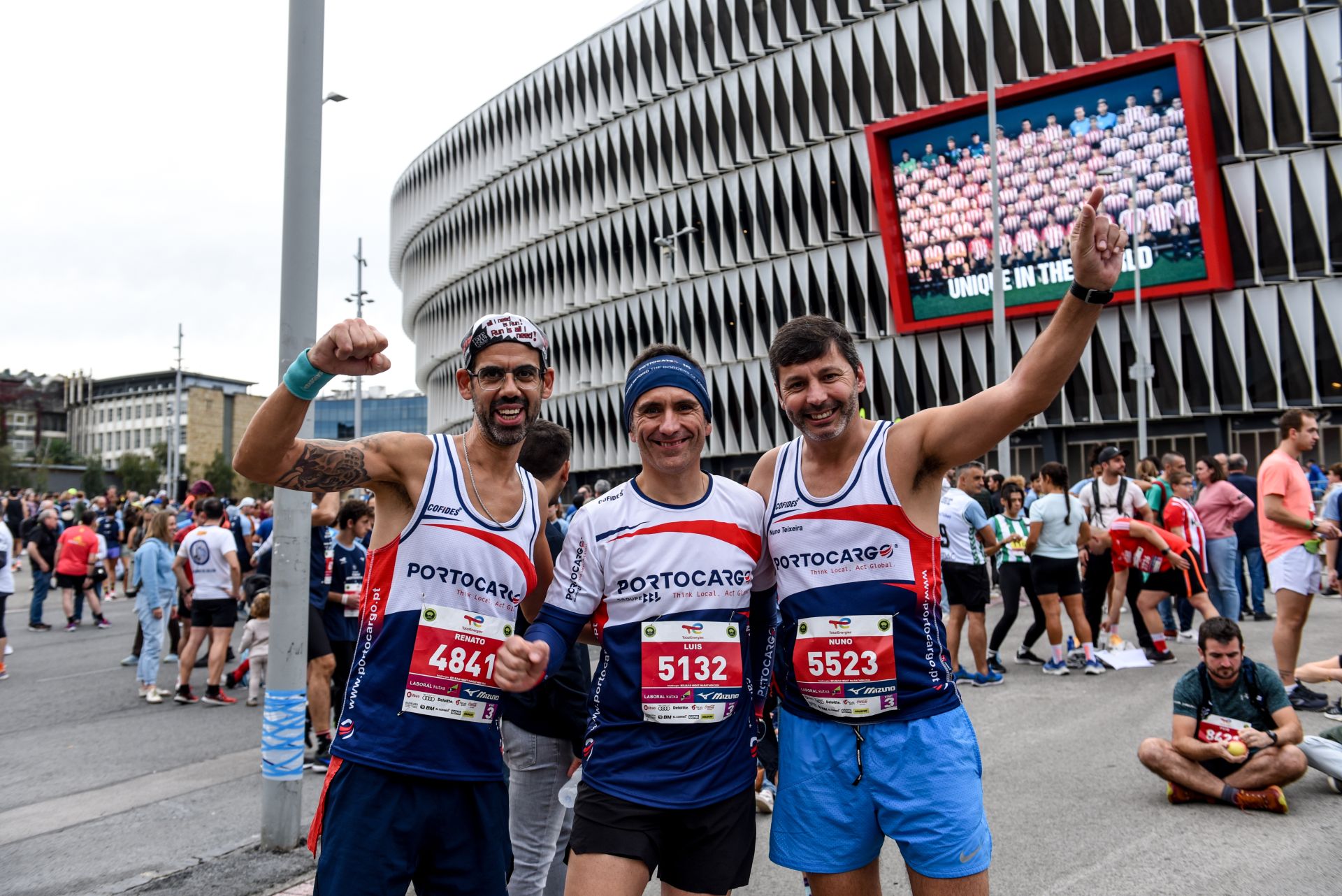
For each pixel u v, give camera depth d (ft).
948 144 118.83
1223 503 34.78
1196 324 113.60
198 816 18.04
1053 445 128.57
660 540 8.78
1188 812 16.46
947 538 28.66
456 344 224.74
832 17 139.54
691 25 158.81
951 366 130.62
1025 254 114.83
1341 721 21.74
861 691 8.63
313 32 16.65
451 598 8.48
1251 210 107.86
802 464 9.18
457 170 218.18
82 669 38.42
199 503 32.07
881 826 8.66
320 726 22.18
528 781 11.37
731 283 157.17
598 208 176.96
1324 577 32.65
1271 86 106.01
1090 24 116.26
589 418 182.29
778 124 148.36
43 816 18.29
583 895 8.21
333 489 8.38
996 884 13.60
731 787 8.61
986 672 28.71
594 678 8.98
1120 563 31.48
